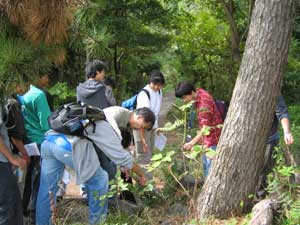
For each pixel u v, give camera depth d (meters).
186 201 5.32
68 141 4.22
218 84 14.38
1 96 3.81
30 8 3.66
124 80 11.88
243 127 4.34
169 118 11.36
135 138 6.10
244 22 13.52
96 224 4.38
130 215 4.81
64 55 4.17
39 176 4.86
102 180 4.41
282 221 4.16
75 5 4.37
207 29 13.66
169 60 14.73
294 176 4.85
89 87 5.62
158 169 6.00
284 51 4.20
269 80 4.22
